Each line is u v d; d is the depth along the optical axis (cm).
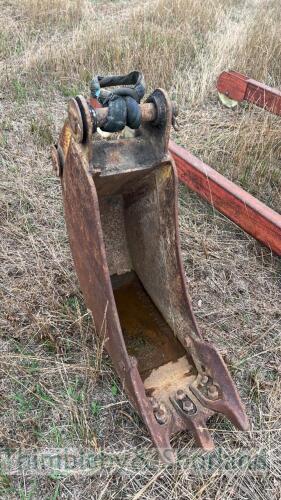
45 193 393
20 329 282
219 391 225
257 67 591
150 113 217
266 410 256
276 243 317
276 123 485
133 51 594
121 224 286
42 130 461
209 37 661
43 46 609
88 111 202
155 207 246
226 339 292
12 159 425
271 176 427
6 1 736
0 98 512
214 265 344
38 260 325
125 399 251
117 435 240
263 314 311
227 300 320
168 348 255
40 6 711
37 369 262
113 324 222
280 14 747
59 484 221
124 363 221
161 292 263
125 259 293
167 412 225
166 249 246
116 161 224
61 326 287
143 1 804
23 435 235
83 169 212
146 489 221
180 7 734
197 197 402
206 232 371
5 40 623
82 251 240
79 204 225
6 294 306
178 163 383
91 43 612
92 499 217
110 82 228
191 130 486
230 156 451
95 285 234
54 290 306
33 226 361
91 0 793
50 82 549
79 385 259
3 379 260
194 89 541
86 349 265
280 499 222
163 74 562
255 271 343
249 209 330
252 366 277
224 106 536
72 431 239
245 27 672
